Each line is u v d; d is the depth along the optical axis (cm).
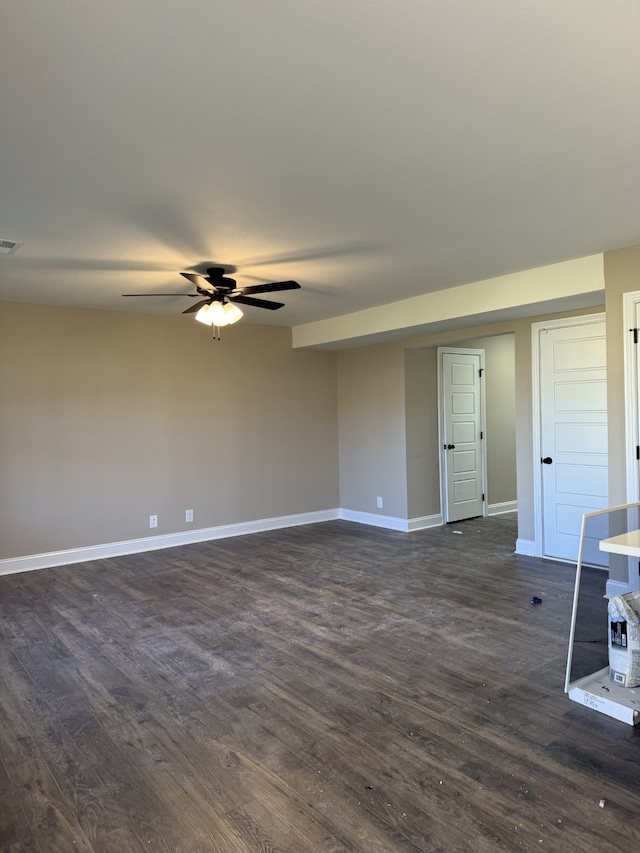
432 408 690
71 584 473
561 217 324
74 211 299
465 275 454
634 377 384
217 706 270
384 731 246
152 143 228
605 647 293
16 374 518
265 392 683
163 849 181
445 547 586
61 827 192
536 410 533
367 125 218
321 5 153
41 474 529
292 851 178
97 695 283
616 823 188
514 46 173
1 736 248
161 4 150
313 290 495
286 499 702
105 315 567
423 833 185
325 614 392
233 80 186
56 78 183
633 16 160
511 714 259
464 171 262
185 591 450
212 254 380
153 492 597
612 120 219
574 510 511
